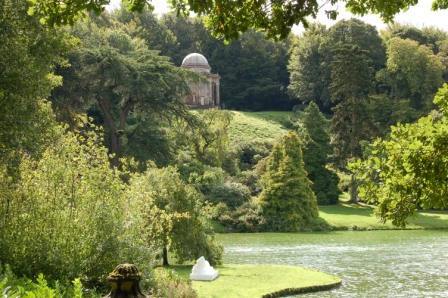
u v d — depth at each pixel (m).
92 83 60.22
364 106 73.62
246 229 57.59
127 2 9.02
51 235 17.83
